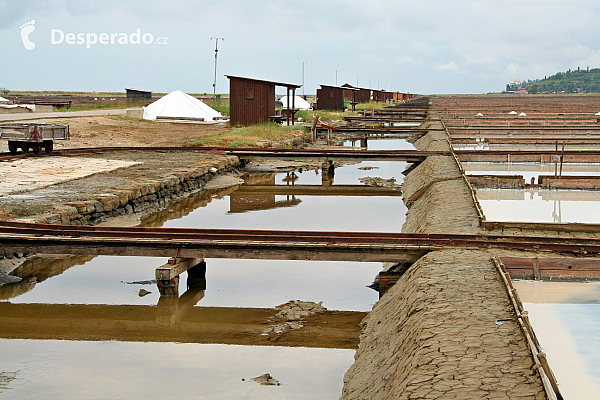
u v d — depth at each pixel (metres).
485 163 31.86
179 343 9.95
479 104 101.94
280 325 10.71
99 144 32.62
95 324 10.80
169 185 22.67
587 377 7.30
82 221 16.73
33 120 36.66
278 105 67.31
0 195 17.75
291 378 8.61
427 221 15.39
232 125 43.41
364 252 11.87
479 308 8.34
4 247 12.58
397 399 6.35
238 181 27.89
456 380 6.36
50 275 13.66
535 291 10.54
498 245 11.98
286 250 11.99
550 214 19.12
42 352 9.56
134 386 8.34
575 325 8.99
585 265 10.85
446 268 10.34
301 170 32.97
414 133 48.47
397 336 8.45
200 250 12.12
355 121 59.06
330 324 10.73
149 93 66.50
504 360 6.73
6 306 11.71
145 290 12.62
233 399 7.96
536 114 62.72
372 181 28.95
